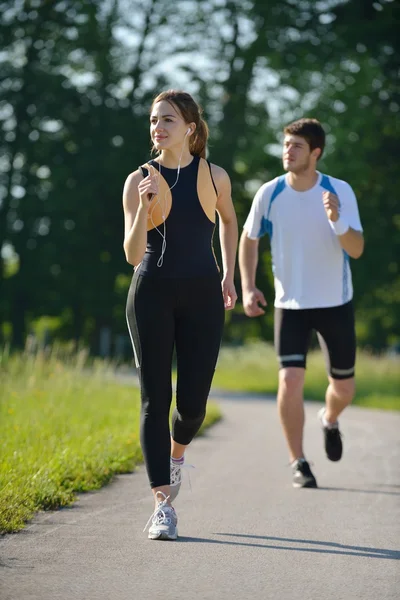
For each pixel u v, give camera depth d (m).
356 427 16.06
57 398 15.12
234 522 7.28
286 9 44.72
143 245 6.48
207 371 6.83
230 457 11.42
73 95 49.19
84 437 11.38
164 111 6.71
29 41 49.97
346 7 44.12
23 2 49.97
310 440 13.57
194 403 6.85
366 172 43.66
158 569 5.75
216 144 46.06
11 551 6.14
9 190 49.84
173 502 8.16
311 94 44.00
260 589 5.36
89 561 5.91
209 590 5.31
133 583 5.42
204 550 6.29
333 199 8.69
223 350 50.44
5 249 50.19
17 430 10.95
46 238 49.19
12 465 8.67
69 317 55.91
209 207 6.84
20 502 7.48
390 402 27.50
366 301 52.50
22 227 49.41
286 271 9.27
